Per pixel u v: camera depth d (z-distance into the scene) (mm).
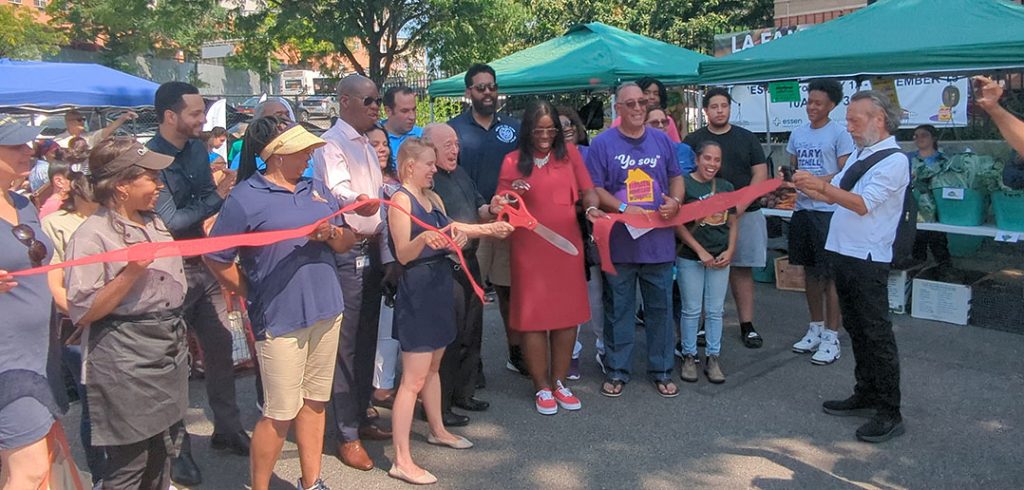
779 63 5953
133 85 10406
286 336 3074
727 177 5223
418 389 3680
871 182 3781
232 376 3990
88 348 2729
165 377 2812
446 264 3693
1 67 9617
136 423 2752
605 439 4125
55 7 30156
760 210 5445
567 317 4371
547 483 3648
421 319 3598
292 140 3037
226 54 25688
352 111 3926
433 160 3609
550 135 4211
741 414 4406
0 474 2889
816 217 5152
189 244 2717
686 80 7715
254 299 3107
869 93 3938
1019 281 6102
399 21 25875
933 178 6207
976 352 5301
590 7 21078
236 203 3047
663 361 4727
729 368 5195
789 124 9156
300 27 24547
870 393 4230
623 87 4520
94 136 3859
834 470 3697
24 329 2643
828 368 5121
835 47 5801
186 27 26984
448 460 3912
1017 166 4406
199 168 3805
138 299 2721
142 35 28422
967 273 6402
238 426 4023
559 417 4438
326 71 30484
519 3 24672
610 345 4797
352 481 3703
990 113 2689
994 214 6004
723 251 4820
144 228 2816
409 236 3502
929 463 3729
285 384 3100
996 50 4934
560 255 4316
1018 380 4754
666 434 4168
